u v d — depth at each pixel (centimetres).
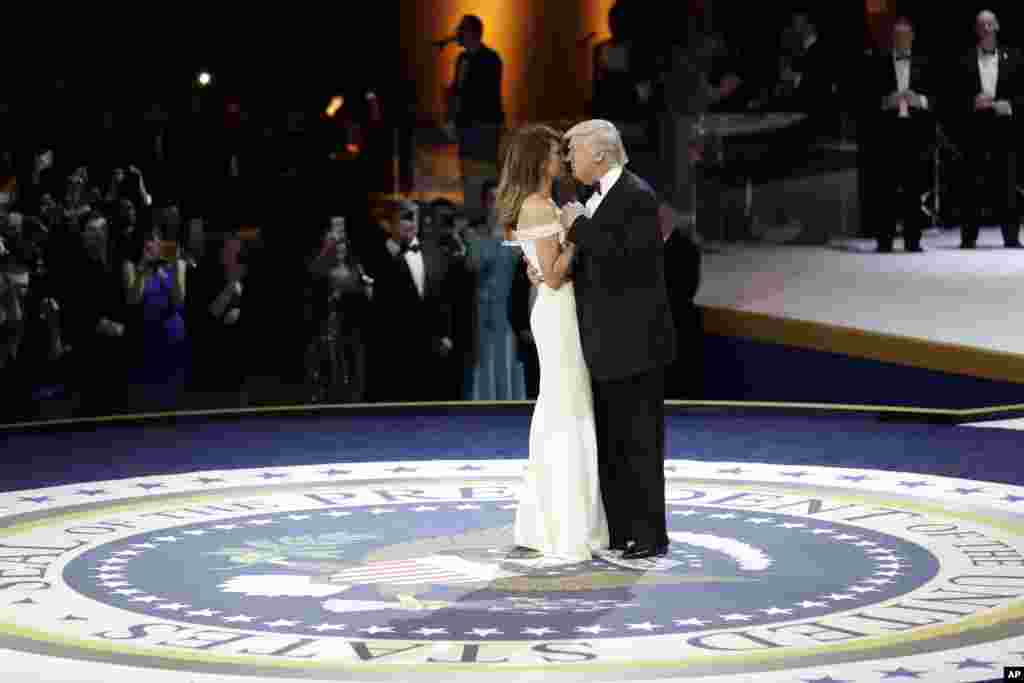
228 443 1484
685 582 952
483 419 1614
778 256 2144
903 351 1684
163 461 1391
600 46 2006
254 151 1961
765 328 1850
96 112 1995
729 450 1404
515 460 1377
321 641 835
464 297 1738
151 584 960
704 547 1041
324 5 2684
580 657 799
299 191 1906
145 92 2478
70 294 1631
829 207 2170
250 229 1877
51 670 786
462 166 1823
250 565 1007
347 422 1606
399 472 1327
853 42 2133
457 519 1138
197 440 1502
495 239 1734
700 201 2069
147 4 2555
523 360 1708
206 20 2595
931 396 1669
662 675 766
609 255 1003
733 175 2086
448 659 800
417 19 2520
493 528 1109
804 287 1986
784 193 2117
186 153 1947
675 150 2019
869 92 2114
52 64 2491
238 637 844
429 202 1773
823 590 927
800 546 1041
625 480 1023
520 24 2356
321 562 1012
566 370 1026
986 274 2017
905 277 2019
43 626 869
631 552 1016
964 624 848
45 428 1576
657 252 1017
